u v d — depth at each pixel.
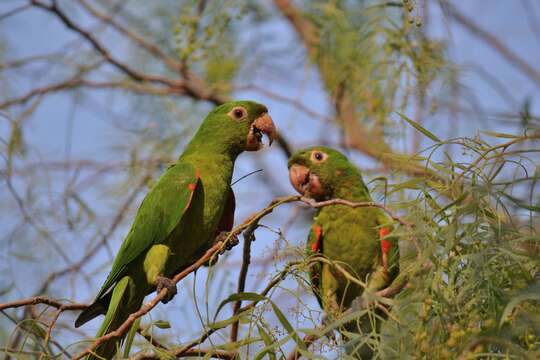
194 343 6.83
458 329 5.38
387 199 7.91
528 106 6.93
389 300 5.98
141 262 9.38
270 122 10.21
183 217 9.45
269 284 6.78
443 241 5.95
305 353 6.04
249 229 7.52
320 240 10.28
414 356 5.50
